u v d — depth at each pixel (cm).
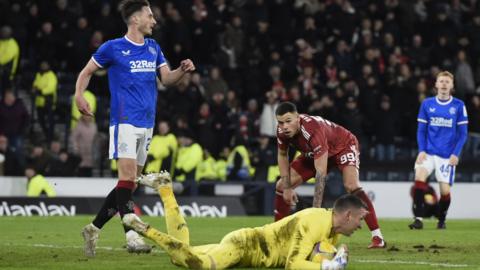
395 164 6100
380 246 2755
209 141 5859
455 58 6888
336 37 6706
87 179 5494
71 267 2131
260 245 1997
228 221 4603
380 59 6538
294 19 6806
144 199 5344
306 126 2602
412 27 7050
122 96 2433
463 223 4616
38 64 6112
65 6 6194
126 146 2420
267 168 5781
